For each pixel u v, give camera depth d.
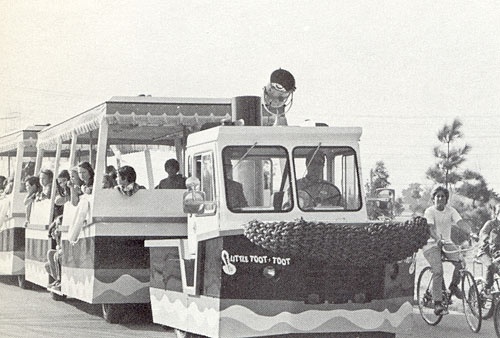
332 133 8.98
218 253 8.23
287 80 9.69
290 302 8.09
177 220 11.34
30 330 11.10
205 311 8.58
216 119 11.56
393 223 8.34
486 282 10.69
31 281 15.46
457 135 20.28
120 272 11.16
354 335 8.34
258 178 8.77
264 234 8.02
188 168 9.33
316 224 8.09
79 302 14.38
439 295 10.88
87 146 16.06
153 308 10.12
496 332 10.02
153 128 12.92
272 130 8.84
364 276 8.25
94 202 11.12
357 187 9.02
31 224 15.52
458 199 19.42
